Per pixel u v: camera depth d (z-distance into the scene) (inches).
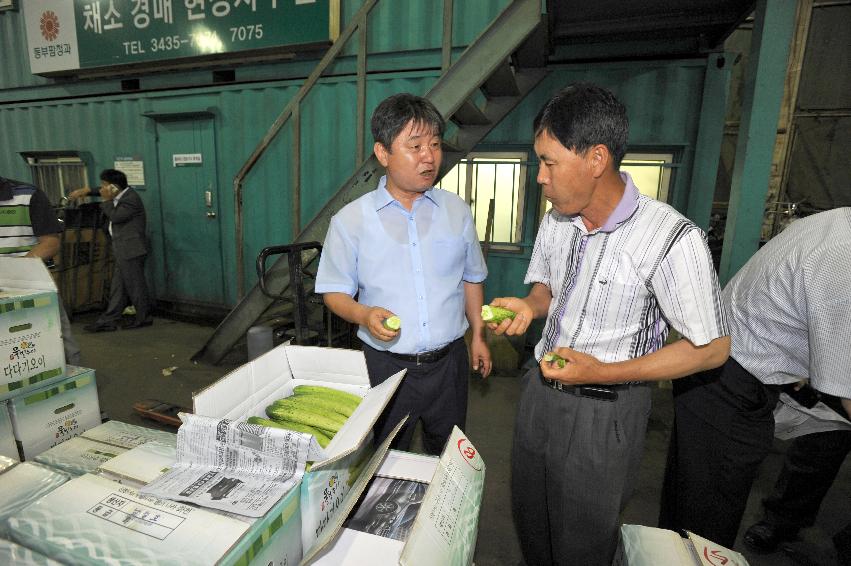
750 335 50.4
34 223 83.3
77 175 202.1
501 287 154.0
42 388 50.6
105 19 176.7
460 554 26.5
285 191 165.5
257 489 25.6
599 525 46.9
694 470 53.0
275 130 125.3
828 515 77.2
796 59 208.7
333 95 153.3
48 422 51.3
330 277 57.3
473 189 152.9
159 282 195.0
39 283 51.5
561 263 46.5
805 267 44.4
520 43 92.5
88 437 40.9
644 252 38.6
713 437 51.8
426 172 51.7
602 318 42.1
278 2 151.8
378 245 55.3
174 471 27.7
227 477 26.8
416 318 55.5
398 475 34.4
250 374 33.4
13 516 23.9
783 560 68.6
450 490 29.5
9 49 201.0
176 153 179.2
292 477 26.4
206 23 161.8
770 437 50.9
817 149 211.0
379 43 146.6
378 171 109.7
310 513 27.0
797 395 52.9
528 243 148.3
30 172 213.3
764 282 49.1
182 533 22.5
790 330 47.6
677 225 37.7
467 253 60.7
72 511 24.1
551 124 36.1
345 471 31.7
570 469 46.1
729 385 50.9
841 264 41.9
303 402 34.8
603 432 44.0
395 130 49.9
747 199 82.4
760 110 79.0
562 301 45.8
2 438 47.6
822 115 207.6
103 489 25.7
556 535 50.0
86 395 55.2
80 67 186.1
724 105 124.0
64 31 184.9
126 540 22.3
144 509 24.1
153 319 186.7
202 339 164.9
